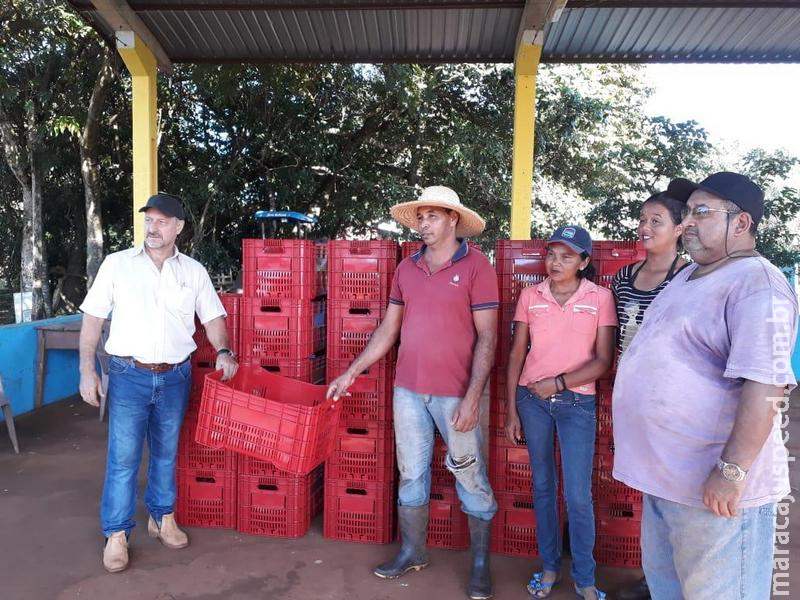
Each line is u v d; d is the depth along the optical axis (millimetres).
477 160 11977
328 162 12484
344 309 3430
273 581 3078
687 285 1851
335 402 2990
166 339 3154
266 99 11500
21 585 3004
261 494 3584
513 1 5461
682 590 1873
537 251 3225
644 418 1857
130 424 3143
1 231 13500
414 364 2916
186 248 12562
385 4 5523
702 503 1751
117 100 12156
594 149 11773
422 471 3061
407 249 3467
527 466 3326
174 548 3408
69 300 14203
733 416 1731
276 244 3475
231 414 2920
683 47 6121
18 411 6090
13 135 11297
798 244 10492
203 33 6137
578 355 2777
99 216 11336
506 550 3395
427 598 2941
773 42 5984
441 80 11914
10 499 4086
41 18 9859
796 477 4656
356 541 3525
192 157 12688
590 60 6320
